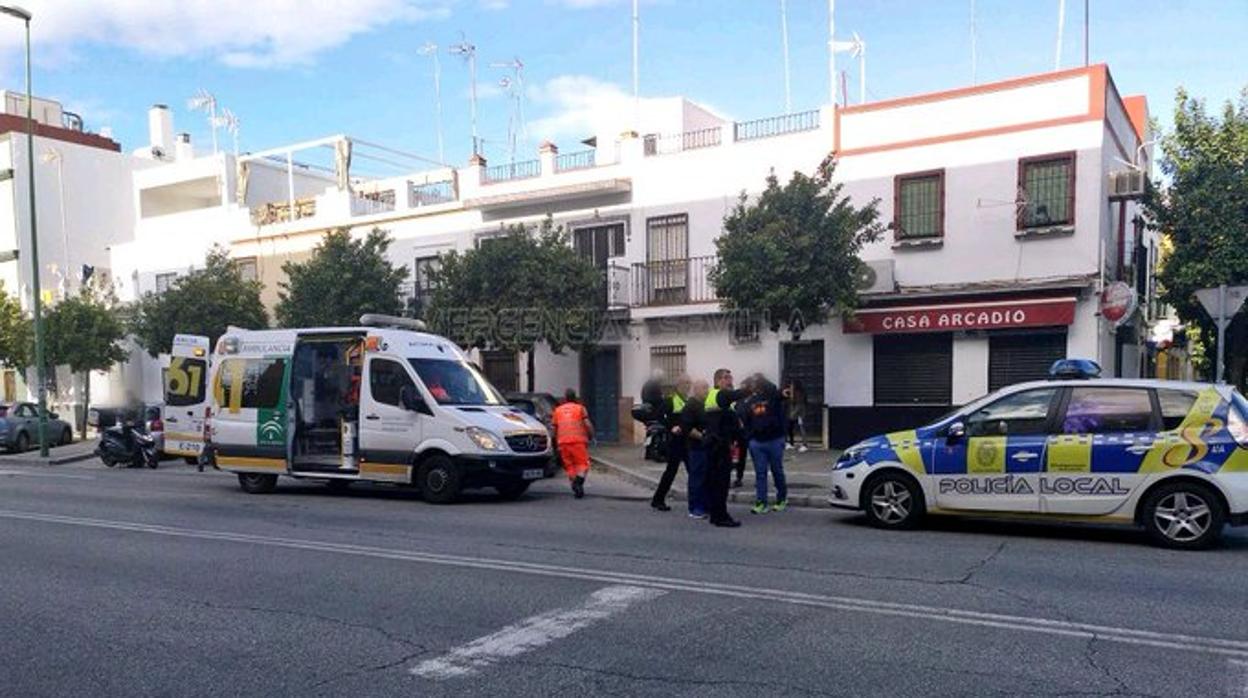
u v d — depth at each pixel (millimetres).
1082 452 8867
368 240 22516
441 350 13312
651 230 21078
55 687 4938
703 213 20250
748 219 16297
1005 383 16750
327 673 5082
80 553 8648
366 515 11141
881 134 18078
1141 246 20797
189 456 18469
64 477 17312
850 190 18344
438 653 5414
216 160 32094
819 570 7594
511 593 6844
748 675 4973
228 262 26062
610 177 21688
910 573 7461
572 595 6758
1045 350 16422
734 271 15930
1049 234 16297
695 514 10727
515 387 23031
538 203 22547
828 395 18453
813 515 11047
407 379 12508
